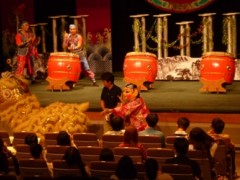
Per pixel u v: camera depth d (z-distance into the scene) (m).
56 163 9.17
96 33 21.53
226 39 20.34
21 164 9.55
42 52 21.75
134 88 13.19
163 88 18.45
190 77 19.66
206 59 17.48
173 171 9.05
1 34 22.42
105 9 21.31
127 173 8.22
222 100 16.34
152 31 22.11
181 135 11.38
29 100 13.81
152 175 8.55
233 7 22.00
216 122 11.16
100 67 21.80
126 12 22.67
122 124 11.67
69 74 18.38
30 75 19.92
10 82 13.74
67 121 13.16
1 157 9.12
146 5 22.55
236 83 19.11
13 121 13.57
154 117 11.56
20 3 21.83
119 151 10.12
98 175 9.30
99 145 11.70
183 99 16.62
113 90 13.57
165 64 19.86
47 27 23.30
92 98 17.09
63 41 19.73
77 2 21.47
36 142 10.65
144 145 11.25
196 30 22.59
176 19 22.69
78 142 11.55
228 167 11.05
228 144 11.01
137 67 17.91
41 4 23.11
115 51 22.84
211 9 22.23
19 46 19.55
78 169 9.09
